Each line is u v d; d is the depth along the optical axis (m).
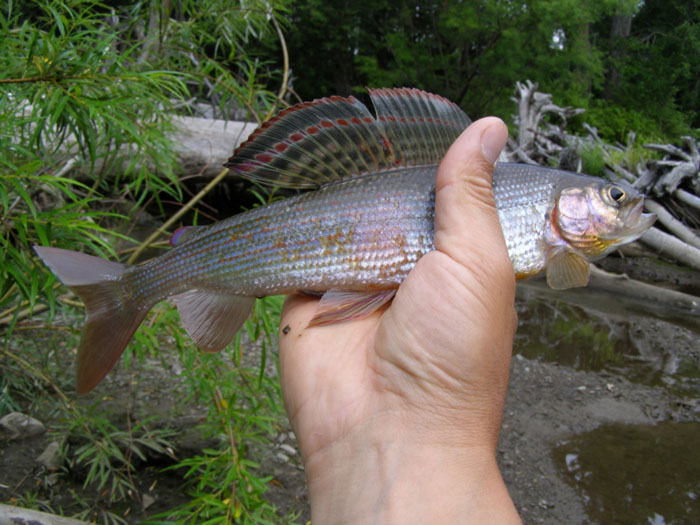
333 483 0.22
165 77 0.43
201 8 0.57
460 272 0.22
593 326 1.00
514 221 0.26
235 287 0.28
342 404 0.23
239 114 1.31
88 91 0.40
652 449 0.62
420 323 0.22
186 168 1.10
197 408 0.58
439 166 0.24
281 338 0.27
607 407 0.71
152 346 0.44
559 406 0.70
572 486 0.55
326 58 2.66
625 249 1.35
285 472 0.52
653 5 3.45
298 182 0.26
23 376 0.54
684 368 0.83
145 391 0.60
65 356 0.60
